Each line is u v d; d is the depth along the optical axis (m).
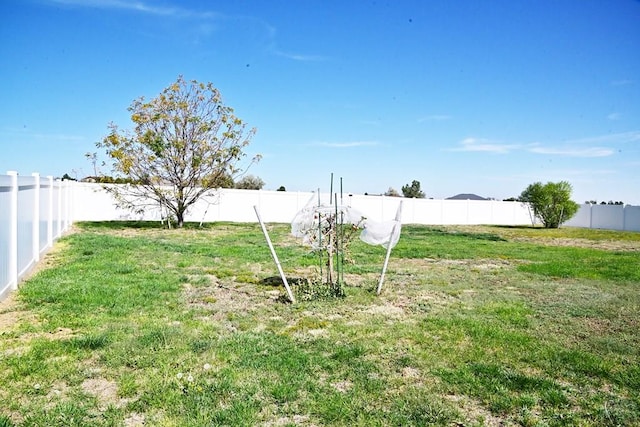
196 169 21.42
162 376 4.14
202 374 4.22
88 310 6.22
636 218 30.81
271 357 4.67
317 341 5.30
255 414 3.50
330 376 4.30
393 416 3.54
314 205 8.14
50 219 12.23
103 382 4.05
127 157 20.30
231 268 10.34
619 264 12.59
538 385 4.17
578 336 5.85
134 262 10.43
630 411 3.74
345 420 3.48
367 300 7.50
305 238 8.10
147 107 20.59
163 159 20.95
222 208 26.80
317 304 7.13
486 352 5.10
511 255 14.61
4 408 3.52
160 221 24.81
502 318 6.60
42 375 4.09
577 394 4.08
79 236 15.27
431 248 15.77
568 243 20.45
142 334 5.28
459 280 9.75
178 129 21.22
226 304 7.04
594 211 33.97
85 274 8.56
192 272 9.55
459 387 4.11
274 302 7.25
